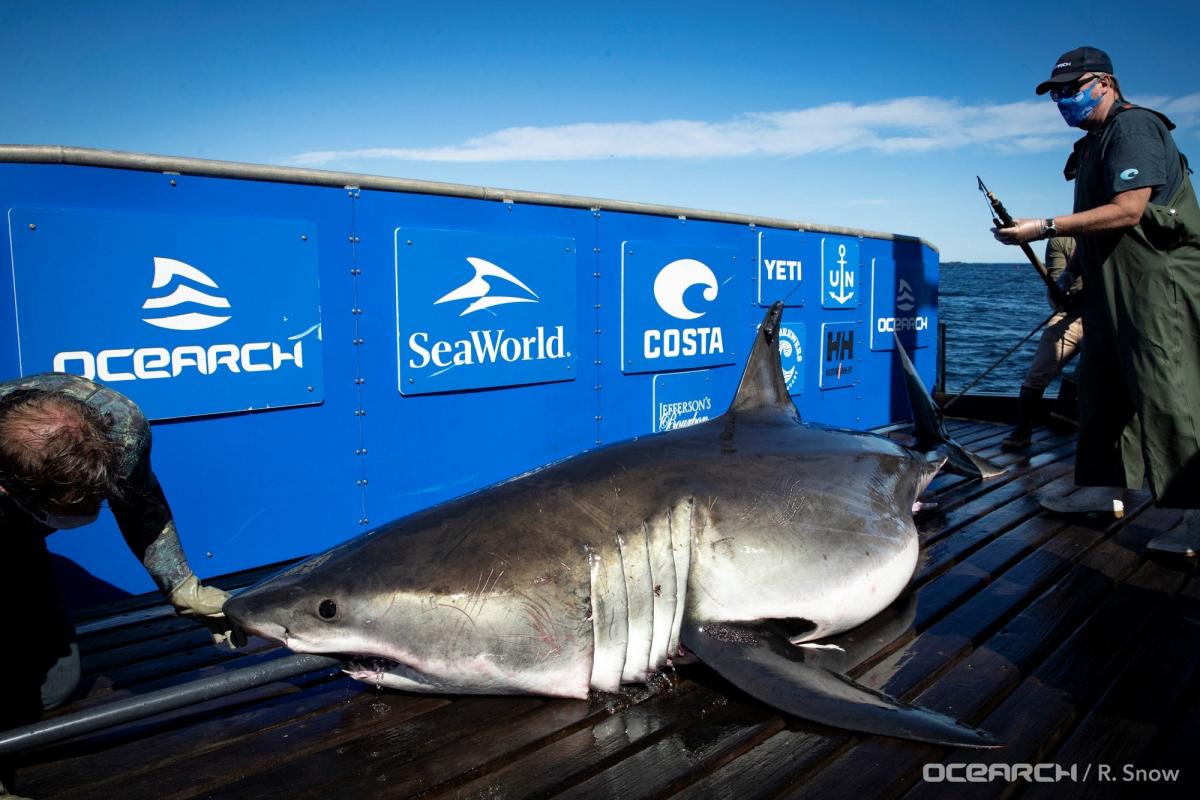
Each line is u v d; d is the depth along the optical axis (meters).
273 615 2.35
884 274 8.12
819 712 2.36
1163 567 3.98
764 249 6.70
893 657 2.96
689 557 2.78
